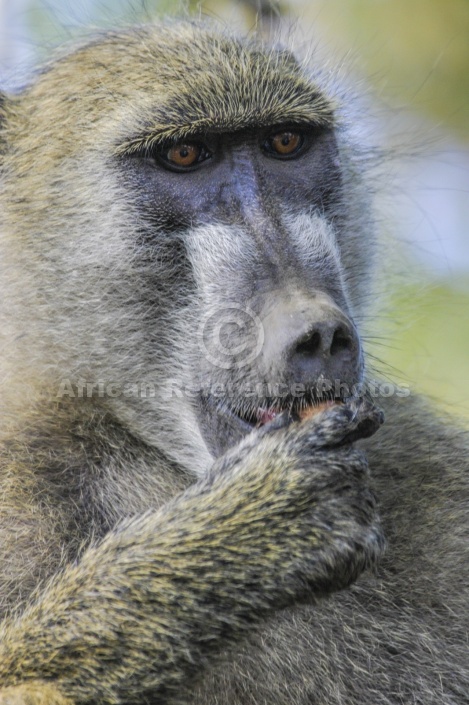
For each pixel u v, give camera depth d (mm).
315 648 8398
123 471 8617
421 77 14508
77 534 8227
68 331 8680
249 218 8367
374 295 10688
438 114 14547
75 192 8680
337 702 8320
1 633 7422
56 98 9016
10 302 8789
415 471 9477
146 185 8516
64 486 8414
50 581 7574
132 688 6816
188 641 6855
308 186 8828
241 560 6961
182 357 8453
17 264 8820
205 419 8305
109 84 8703
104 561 7242
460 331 14336
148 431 8688
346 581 6945
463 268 14586
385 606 8797
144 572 7051
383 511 9070
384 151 11742
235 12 12148
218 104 8492
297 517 6996
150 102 8461
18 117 9328
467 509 9352
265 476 7195
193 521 7188
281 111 8680
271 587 6887
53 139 8844
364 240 10125
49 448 8555
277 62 9031
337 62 11469
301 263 8117
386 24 14367
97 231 8602
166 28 9703
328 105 9188
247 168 8617
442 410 10539
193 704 7953
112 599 7023
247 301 7945
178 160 8562
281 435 7336
